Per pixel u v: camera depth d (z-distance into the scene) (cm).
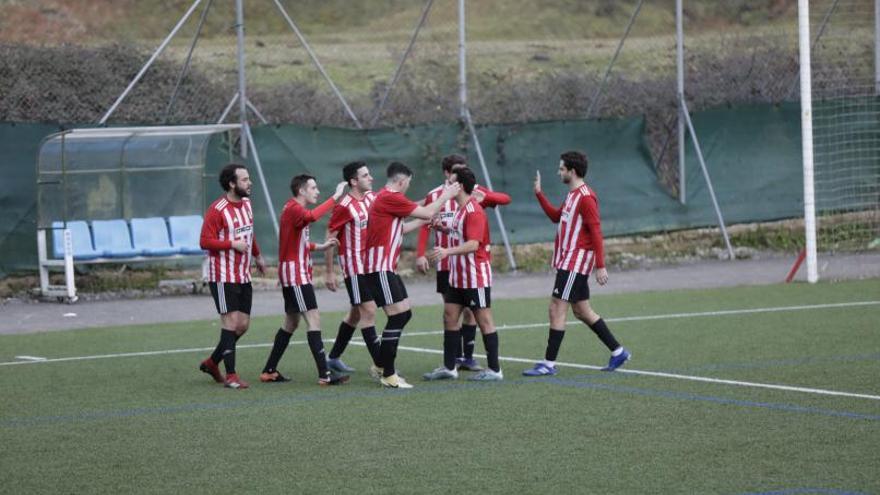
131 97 7406
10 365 4091
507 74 10662
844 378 3538
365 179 3638
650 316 5119
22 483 2447
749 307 5334
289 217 3588
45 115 7138
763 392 3338
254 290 6309
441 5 13362
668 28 13650
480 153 6894
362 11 12812
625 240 7431
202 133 6231
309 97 7800
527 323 5016
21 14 9556
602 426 2920
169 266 6656
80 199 6294
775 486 2323
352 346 4481
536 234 7044
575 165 3659
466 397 3359
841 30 9100
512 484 2372
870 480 2361
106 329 5050
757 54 8875
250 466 2566
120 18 10338
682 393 3347
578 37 13312
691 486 2331
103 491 2375
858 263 7056
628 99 8025
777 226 7769
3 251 6050
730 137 7500
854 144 7719
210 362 3625
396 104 7712
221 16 11394
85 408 3278
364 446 2741
